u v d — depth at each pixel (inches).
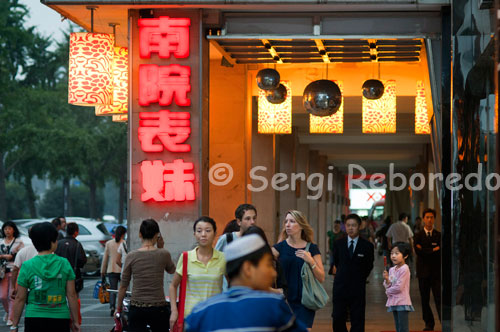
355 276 373.1
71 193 3034.0
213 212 554.9
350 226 375.6
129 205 389.1
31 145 1704.0
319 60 487.5
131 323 298.7
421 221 930.7
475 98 354.9
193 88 388.5
